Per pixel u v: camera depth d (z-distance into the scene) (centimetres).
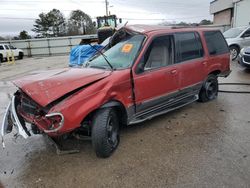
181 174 329
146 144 411
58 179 334
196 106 578
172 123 488
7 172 354
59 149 392
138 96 414
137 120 430
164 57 464
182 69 494
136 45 437
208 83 593
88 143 421
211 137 424
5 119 401
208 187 301
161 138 429
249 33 1324
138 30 464
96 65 443
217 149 384
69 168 356
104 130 358
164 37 464
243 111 537
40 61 2306
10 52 2458
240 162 348
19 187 322
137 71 410
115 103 376
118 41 490
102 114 360
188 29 527
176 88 489
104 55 459
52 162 373
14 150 414
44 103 321
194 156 368
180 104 520
